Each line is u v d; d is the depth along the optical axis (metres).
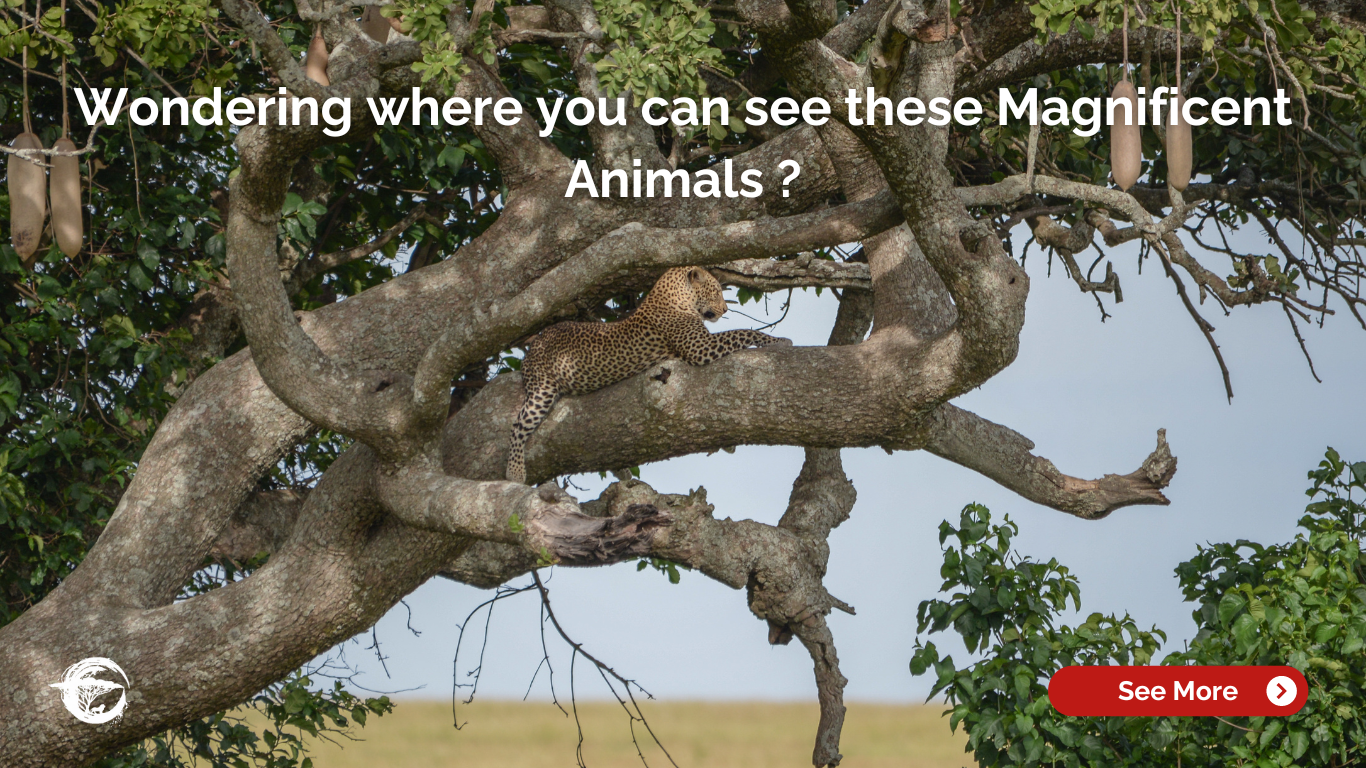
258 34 4.41
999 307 5.12
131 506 6.27
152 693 5.77
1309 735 4.79
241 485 6.45
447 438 6.25
